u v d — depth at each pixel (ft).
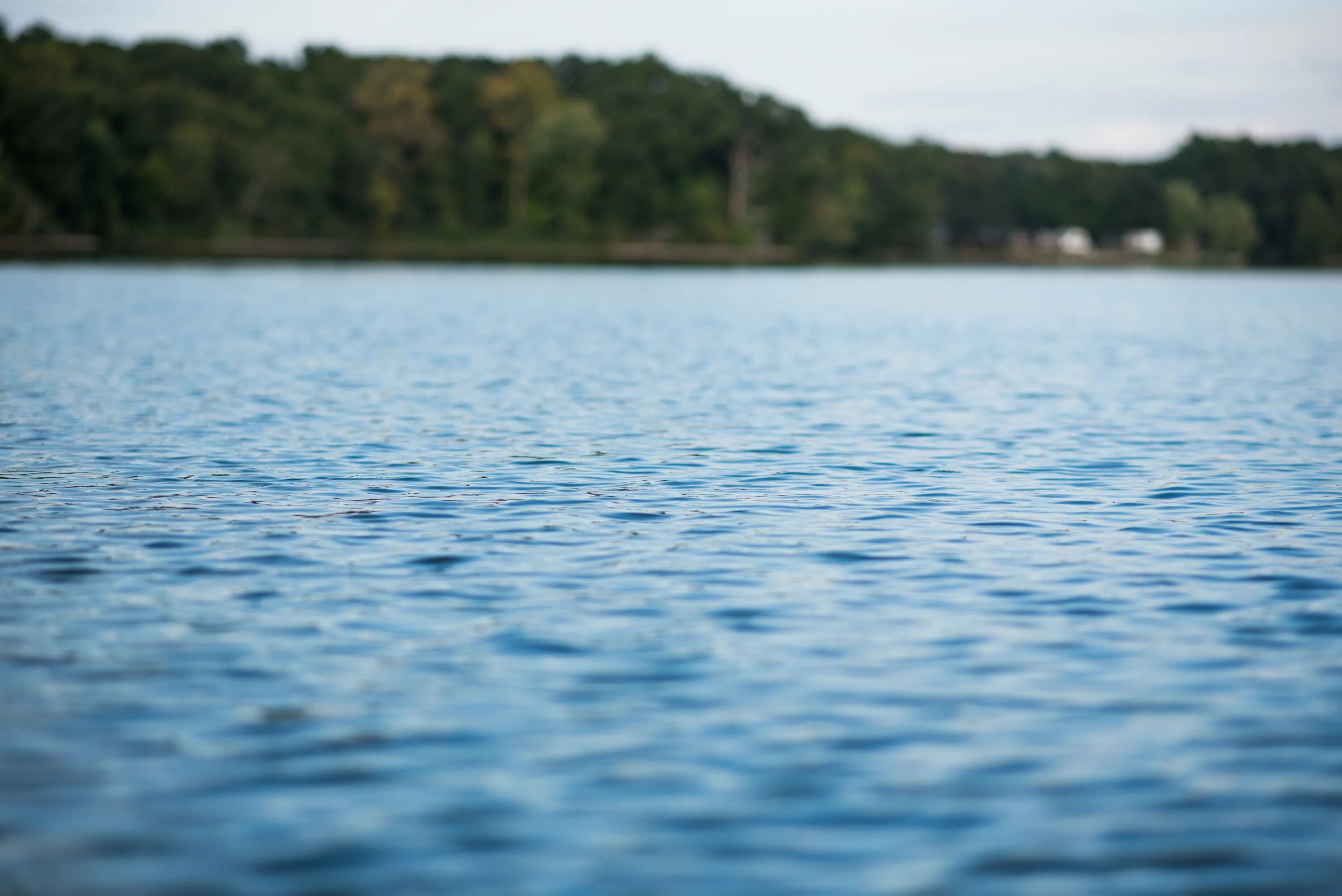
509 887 28.30
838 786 33.35
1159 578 53.42
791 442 88.84
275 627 46.16
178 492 69.56
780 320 238.27
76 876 28.55
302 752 35.24
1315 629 46.65
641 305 283.59
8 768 34.09
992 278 552.41
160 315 213.05
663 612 48.26
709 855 29.73
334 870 28.94
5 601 49.01
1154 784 33.50
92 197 488.85
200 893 27.91
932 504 68.28
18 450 82.38
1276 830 30.96
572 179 593.42
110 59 566.36
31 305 233.35
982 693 40.06
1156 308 304.50
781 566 55.06
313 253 546.26
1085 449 87.35
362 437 89.10
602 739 36.27
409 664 42.34
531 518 63.98
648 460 81.15
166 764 34.40
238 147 522.88
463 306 264.72
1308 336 209.87
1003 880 28.66
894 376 136.87
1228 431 96.58
